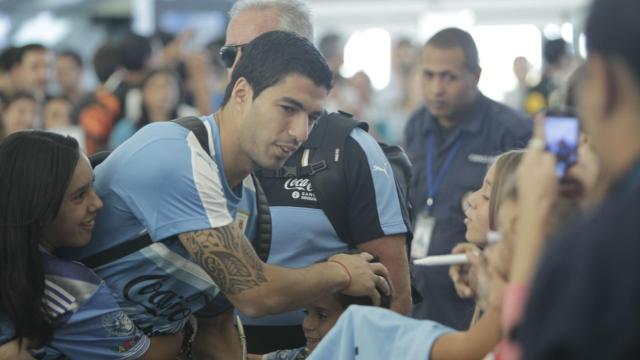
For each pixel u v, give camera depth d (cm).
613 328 96
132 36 580
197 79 661
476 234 180
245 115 210
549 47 790
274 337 264
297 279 213
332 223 255
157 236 207
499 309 148
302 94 205
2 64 603
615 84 105
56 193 204
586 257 99
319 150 255
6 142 209
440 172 386
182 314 228
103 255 216
